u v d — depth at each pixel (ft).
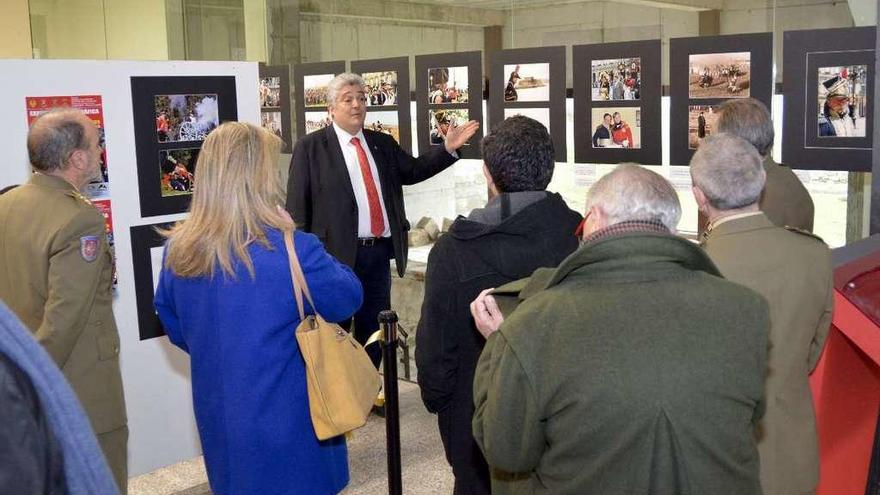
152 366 11.07
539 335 4.77
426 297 7.13
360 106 13.00
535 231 6.82
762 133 8.68
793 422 6.46
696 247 4.89
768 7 11.07
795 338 6.40
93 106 10.29
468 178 14.97
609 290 4.75
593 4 12.82
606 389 4.51
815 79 10.52
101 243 8.09
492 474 5.76
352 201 12.91
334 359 6.72
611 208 5.04
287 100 18.10
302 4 19.95
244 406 6.49
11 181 9.85
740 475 4.63
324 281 6.67
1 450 2.25
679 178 11.91
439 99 14.65
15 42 27.14
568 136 13.10
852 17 10.28
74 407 2.53
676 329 4.60
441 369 7.11
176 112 10.92
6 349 2.36
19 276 7.98
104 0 27.94
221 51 24.22
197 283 6.59
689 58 11.59
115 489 2.64
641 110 12.12
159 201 10.88
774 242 6.44
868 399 7.50
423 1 15.49
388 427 9.14
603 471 4.55
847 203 10.85
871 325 6.41
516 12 13.94
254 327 6.48
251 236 6.47
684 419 4.45
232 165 6.42
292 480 6.68
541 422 4.80
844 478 7.51
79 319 7.87
